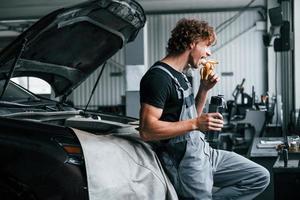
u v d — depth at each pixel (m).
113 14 2.42
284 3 7.00
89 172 1.87
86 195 1.87
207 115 2.09
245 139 6.65
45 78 2.92
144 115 2.09
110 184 1.90
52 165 1.86
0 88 3.00
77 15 2.26
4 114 2.32
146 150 2.19
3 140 1.89
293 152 3.14
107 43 2.75
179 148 2.19
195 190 2.18
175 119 2.19
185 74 2.44
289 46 5.65
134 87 6.88
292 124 6.15
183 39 2.21
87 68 3.00
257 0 10.94
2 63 2.23
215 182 2.56
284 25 5.65
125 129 2.38
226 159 2.53
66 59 2.75
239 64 11.92
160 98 2.10
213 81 2.41
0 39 14.08
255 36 11.80
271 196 3.42
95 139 2.00
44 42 2.35
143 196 2.02
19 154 1.88
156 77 2.12
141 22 2.71
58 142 1.90
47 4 10.05
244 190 2.50
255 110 6.90
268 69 10.84
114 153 2.00
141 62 6.88
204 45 2.26
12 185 1.88
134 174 2.03
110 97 12.81
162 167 2.21
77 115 2.89
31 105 2.83
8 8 10.52
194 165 2.18
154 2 10.72
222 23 11.95
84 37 2.54
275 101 6.97
